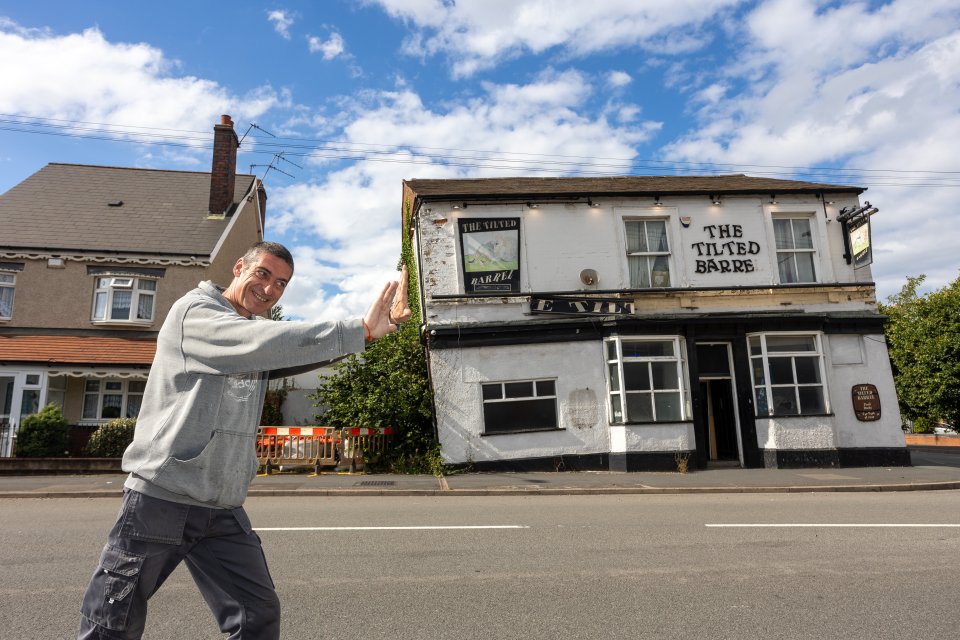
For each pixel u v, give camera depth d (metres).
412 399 14.63
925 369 24.92
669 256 15.41
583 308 14.65
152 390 2.11
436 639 3.92
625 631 4.07
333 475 13.09
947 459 16.69
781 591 4.94
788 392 14.52
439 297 14.44
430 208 14.89
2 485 11.34
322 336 1.89
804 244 15.82
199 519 2.10
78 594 4.73
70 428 16.06
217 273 18.98
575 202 15.22
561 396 14.16
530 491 10.96
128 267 17.81
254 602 2.21
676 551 6.26
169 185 22.14
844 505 9.42
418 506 9.34
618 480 12.22
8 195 19.80
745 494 10.92
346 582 5.14
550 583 5.13
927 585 5.12
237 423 2.15
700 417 14.18
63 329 17.23
